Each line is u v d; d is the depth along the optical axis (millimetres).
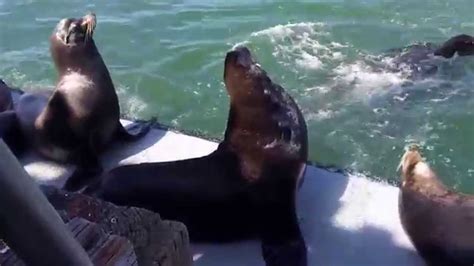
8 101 5117
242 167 3430
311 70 6637
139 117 5926
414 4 8234
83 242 2078
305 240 3490
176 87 6484
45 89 6039
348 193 3857
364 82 6355
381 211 3688
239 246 3500
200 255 3449
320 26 7645
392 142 5434
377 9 8094
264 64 6793
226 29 7645
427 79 6312
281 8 8156
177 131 4703
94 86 4250
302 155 3430
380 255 3359
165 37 7516
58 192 2676
